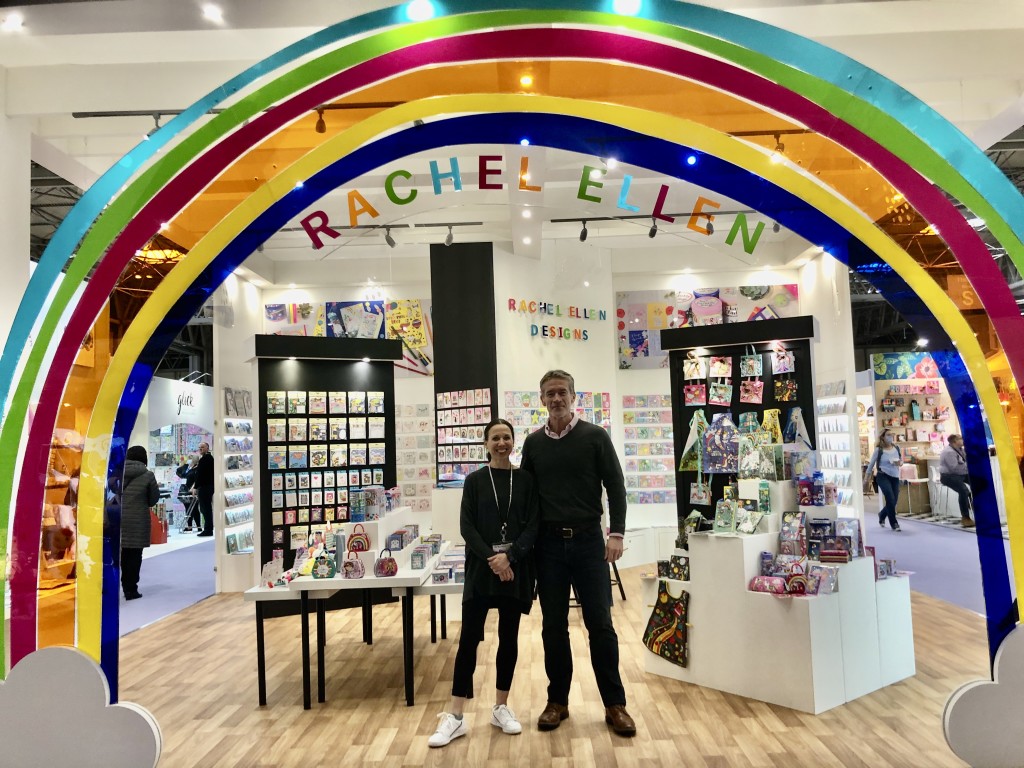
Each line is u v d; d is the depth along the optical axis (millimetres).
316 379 7027
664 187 3617
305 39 3156
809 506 4500
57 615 3152
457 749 3455
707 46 3135
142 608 7172
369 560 4375
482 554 3535
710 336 6113
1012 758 2916
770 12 4477
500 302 7828
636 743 3447
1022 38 5027
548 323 8312
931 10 4461
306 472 6949
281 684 4594
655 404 9461
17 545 3127
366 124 3355
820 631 3828
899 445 13602
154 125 5613
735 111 3352
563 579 3727
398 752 3449
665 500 9281
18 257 5055
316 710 4078
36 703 3004
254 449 6746
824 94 3068
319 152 3361
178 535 13656
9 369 3199
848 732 3508
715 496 6000
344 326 9445
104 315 3264
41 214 9977
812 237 3557
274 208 3508
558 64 3391
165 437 14602
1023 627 2941
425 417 9445
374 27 3137
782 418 6000
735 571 4117
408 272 9484
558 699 3750
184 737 3721
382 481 7199
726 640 4152
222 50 4629
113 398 3266
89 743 3000
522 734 3609
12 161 5055
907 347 19828
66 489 3229
